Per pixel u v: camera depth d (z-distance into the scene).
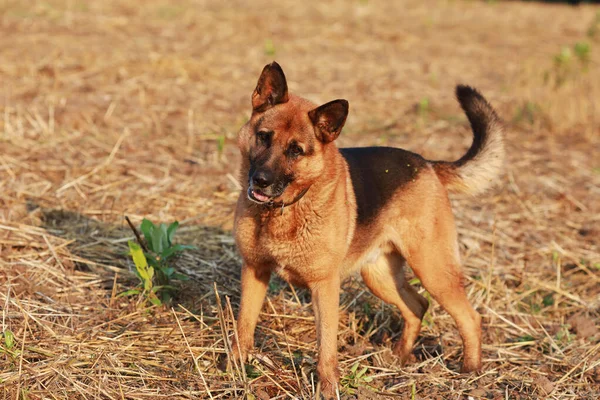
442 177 7.05
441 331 7.32
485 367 6.60
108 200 8.73
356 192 6.27
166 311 6.77
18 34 15.75
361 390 5.66
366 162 6.61
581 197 10.38
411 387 5.98
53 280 6.98
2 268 6.92
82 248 7.60
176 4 21.89
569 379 6.28
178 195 9.05
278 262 5.86
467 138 12.50
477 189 7.13
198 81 14.07
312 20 21.83
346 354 6.58
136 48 15.66
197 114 12.16
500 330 7.33
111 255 7.62
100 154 9.96
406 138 12.09
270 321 6.95
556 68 15.95
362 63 17.11
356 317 7.43
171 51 15.82
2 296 6.44
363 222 6.26
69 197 8.62
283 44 18.09
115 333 6.20
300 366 5.93
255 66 15.66
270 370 5.95
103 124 11.07
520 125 13.79
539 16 27.77
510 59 19.11
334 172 5.84
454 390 5.96
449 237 6.71
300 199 5.67
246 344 5.98
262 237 5.78
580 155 12.13
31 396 5.12
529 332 7.24
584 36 23.78
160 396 5.32
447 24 24.17
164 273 6.97
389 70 16.69
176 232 8.24
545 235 9.25
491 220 9.45
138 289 6.74
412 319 6.99
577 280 8.32
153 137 10.91
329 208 5.75
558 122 13.73
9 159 9.28
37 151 9.75
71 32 16.55
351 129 12.30
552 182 10.77
